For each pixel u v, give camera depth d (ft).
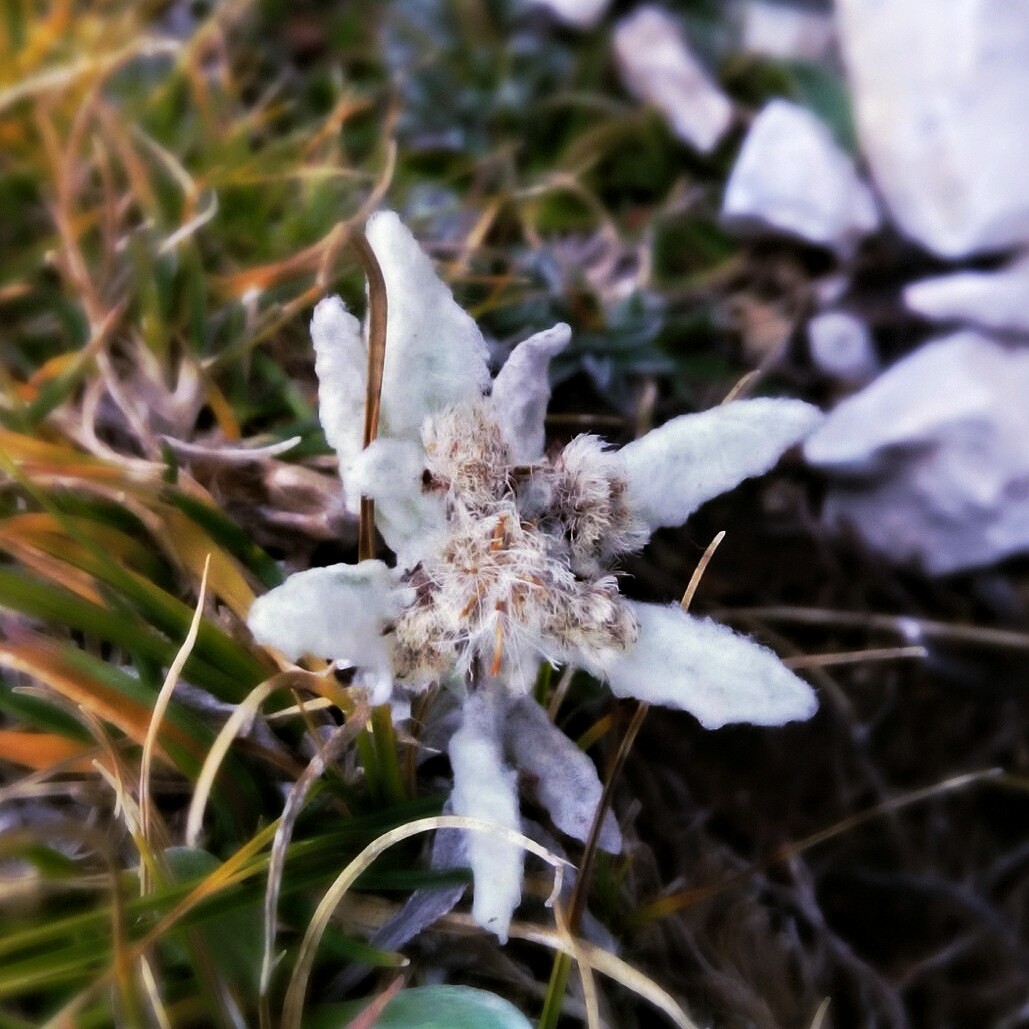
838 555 0.41
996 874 0.37
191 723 0.24
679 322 0.41
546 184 0.41
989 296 0.40
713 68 0.47
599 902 0.26
